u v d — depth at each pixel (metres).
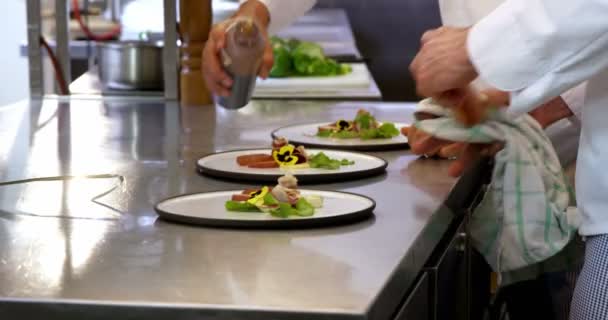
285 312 0.78
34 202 1.23
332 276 0.89
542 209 1.49
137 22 3.91
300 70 2.80
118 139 1.82
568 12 1.06
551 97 1.12
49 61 2.71
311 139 1.78
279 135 1.82
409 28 4.06
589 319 1.19
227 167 1.47
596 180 1.17
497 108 1.38
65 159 1.57
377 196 1.30
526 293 1.88
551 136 1.88
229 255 0.97
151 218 1.14
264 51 1.61
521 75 1.12
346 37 3.69
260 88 2.68
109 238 1.04
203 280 0.88
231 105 1.67
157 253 0.98
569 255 1.67
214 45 1.62
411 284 1.07
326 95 2.65
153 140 1.81
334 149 1.68
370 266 0.93
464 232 1.46
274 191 1.17
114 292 0.83
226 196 1.25
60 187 1.34
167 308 0.80
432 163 1.59
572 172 1.88
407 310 1.01
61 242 1.02
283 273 0.90
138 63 2.51
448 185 1.39
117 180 1.39
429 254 1.15
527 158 1.50
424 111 1.52
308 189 1.32
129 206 1.22
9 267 0.92
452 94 1.32
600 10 1.04
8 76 4.04
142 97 2.51
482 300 1.91
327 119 2.14
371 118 1.85
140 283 0.86
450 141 1.51
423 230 1.10
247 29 1.57
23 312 0.81
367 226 1.12
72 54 3.36
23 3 3.98
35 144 1.74
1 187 1.33
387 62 4.09
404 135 1.77
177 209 1.17
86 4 3.40
